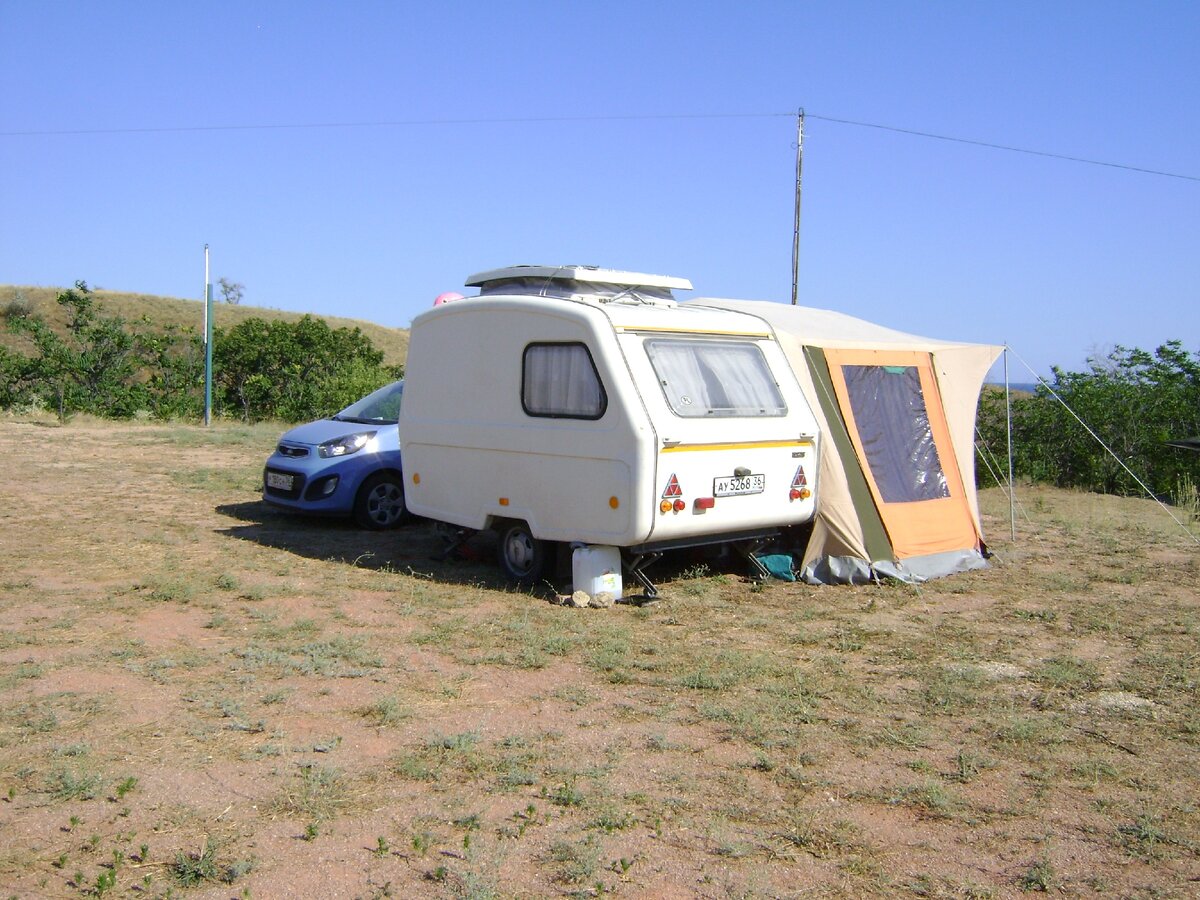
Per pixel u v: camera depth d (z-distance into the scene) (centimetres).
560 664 610
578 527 759
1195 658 644
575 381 757
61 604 712
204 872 357
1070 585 850
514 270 854
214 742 475
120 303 4741
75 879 350
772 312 935
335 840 384
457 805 415
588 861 368
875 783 448
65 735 479
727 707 536
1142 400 1638
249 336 2741
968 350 986
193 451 1634
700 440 746
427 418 883
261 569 844
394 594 775
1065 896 358
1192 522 1230
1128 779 457
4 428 1944
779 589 819
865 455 870
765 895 353
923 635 693
